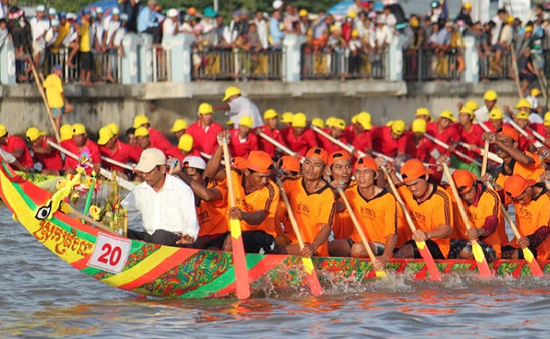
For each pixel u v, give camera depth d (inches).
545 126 1562.5
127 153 1434.5
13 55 1641.2
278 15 2010.3
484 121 1745.8
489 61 2297.0
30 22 1669.5
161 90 1852.9
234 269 812.6
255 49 1967.3
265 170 815.7
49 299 814.5
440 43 2206.0
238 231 805.2
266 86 1967.3
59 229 754.8
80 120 1768.0
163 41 1868.8
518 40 2310.5
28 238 1121.4
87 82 1745.8
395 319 737.0
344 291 849.5
